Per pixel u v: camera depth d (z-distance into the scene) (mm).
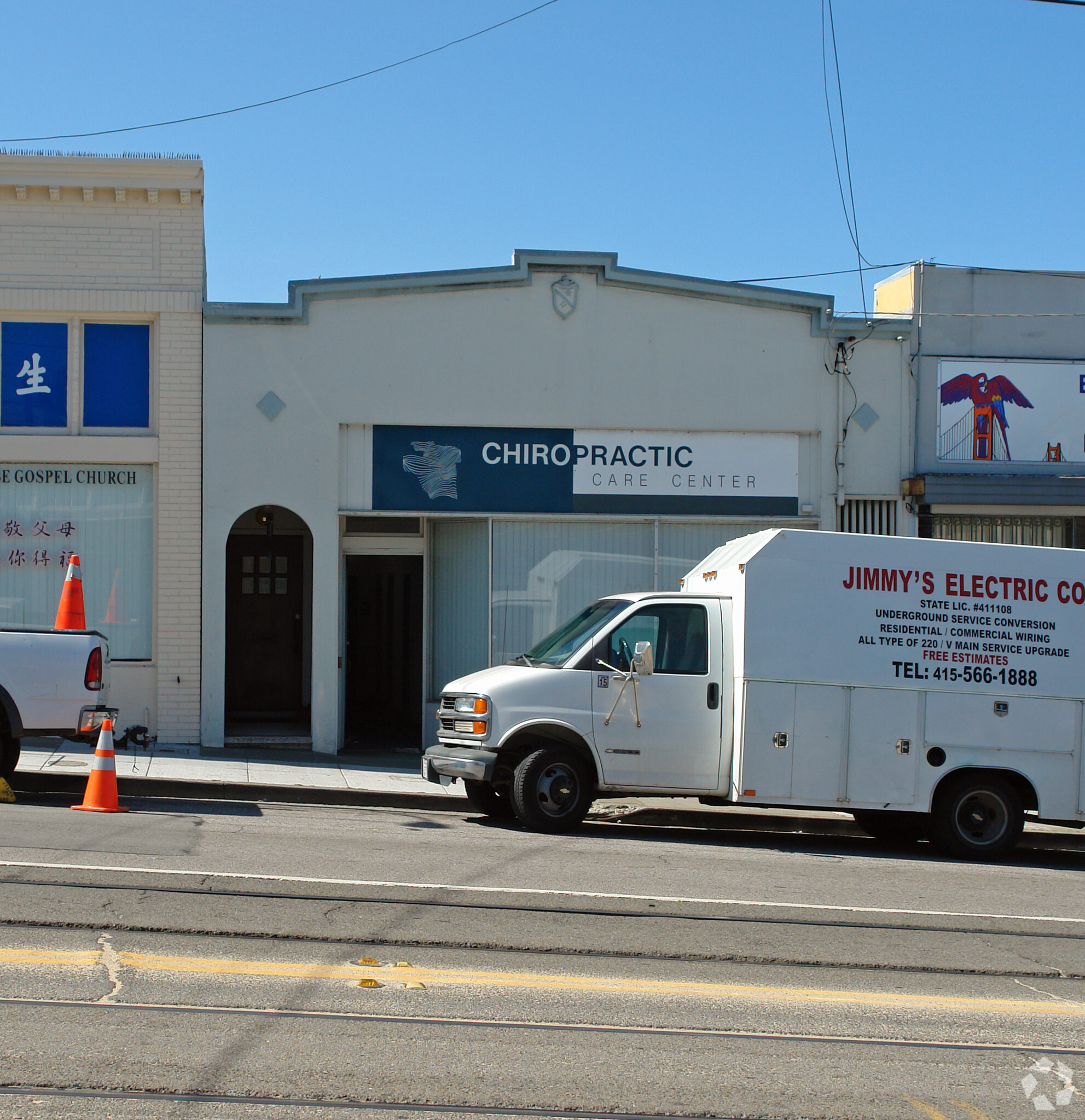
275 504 14906
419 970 6008
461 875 8109
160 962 5895
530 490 15453
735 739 10375
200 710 14680
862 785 10383
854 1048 5289
